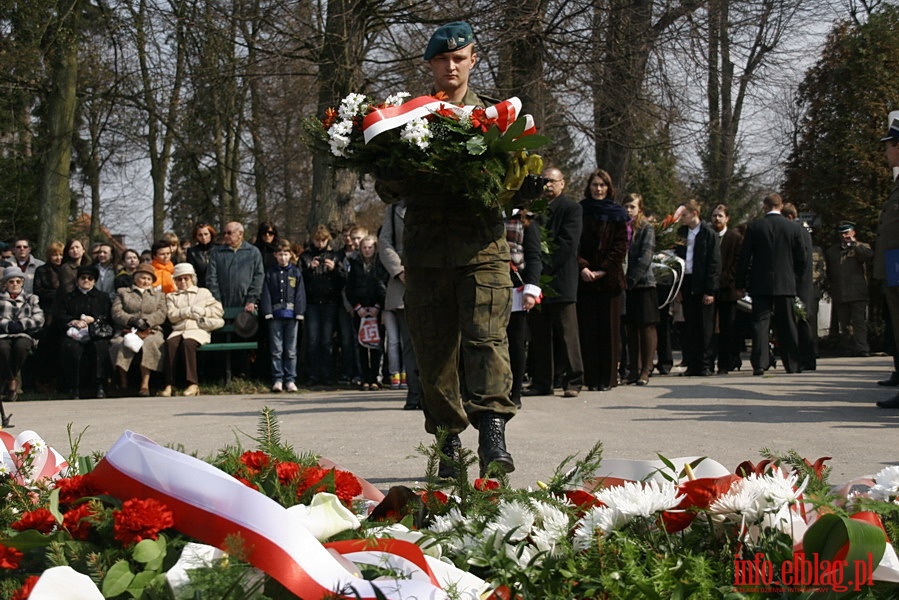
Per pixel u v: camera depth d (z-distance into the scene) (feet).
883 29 74.69
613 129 68.69
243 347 45.68
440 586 8.06
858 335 62.90
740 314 53.47
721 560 8.70
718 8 68.13
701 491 8.91
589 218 37.81
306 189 114.21
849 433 24.48
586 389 38.47
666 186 106.11
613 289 37.76
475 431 25.82
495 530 9.09
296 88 68.69
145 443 8.67
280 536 7.40
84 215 103.04
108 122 81.25
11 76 67.87
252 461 10.71
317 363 46.73
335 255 46.68
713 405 31.91
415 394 32.78
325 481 10.18
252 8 58.90
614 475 10.90
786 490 8.95
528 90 62.49
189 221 105.81
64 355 44.75
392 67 60.59
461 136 15.07
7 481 11.35
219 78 62.80
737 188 118.32
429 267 16.03
